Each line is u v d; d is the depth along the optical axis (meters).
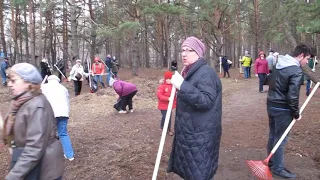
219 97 2.99
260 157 5.29
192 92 2.77
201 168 2.91
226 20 28.52
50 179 2.62
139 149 5.88
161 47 36.69
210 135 2.92
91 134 7.00
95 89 14.79
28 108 2.48
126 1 19.66
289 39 23.11
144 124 7.89
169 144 6.21
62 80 19.08
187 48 3.03
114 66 19.69
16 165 2.39
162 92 6.86
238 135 6.71
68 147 5.27
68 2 18.19
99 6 26.20
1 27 29.41
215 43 26.91
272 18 27.27
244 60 20.44
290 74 4.06
